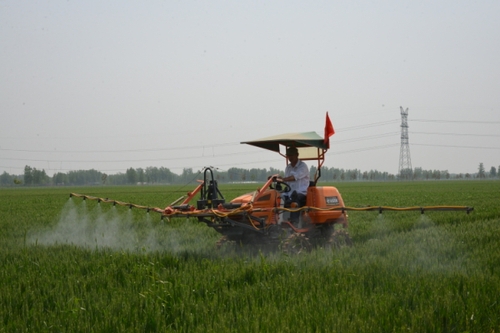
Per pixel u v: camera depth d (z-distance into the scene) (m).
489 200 37.34
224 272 8.67
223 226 11.95
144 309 6.75
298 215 12.79
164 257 10.21
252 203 11.88
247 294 7.40
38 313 6.60
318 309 6.62
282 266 9.22
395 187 85.75
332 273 8.63
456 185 95.38
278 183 13.10
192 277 8.35
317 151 13.51
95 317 6.50
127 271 9.13
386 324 6.18
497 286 7.73
